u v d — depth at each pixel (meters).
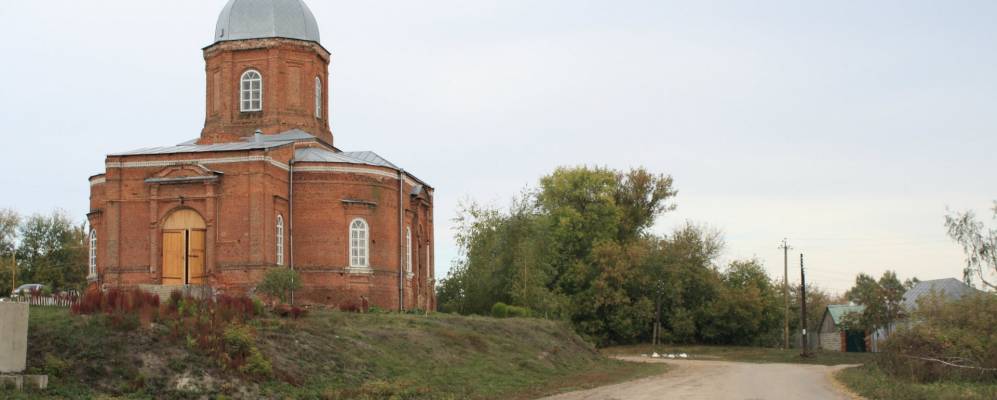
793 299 105.38
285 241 46.28
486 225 64.38
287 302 43.38
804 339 69.31
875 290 74.06
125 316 27.17
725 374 44.44
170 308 29.55
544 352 45.09
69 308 29.73
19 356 23.62
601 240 80.62
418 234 53.62
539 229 65.00
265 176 44.56
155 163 45.44
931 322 43.53
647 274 80.62
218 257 44.31
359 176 47.81
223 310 30.88
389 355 34.25
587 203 83.19
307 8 54.16
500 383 35.41
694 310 82.12
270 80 51.50
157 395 24.58
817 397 31.64
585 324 78.38
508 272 62.56
